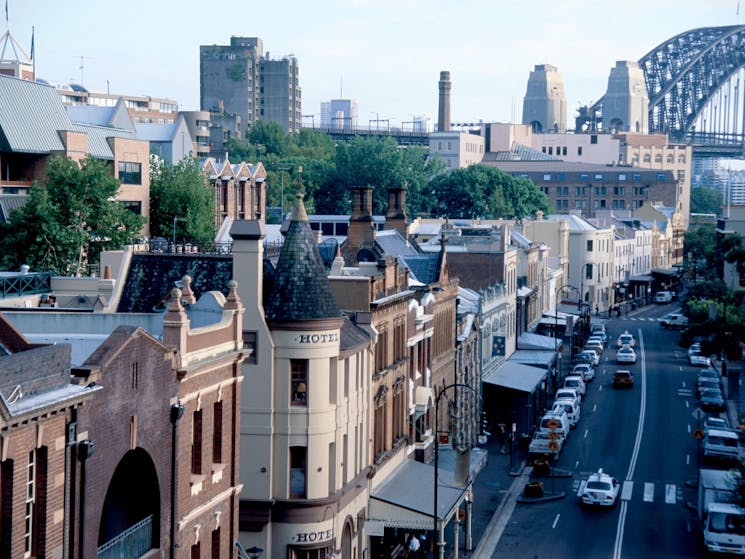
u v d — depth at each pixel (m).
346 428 53.53
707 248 199.62
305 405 50.72
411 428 68.69
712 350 118.19
